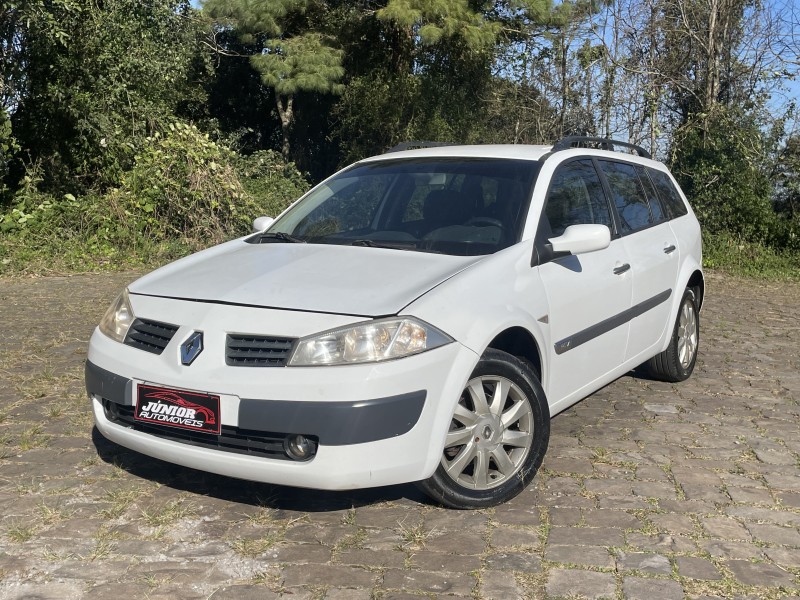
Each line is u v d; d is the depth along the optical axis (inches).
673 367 234.7
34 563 126.9
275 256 163.3
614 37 652.7
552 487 159.6
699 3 633.0
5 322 305.9
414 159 196.9
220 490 155.3
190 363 136.4
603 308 184.7
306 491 155.5
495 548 133.6
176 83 707.4
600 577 124.3
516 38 824.3
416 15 667.4
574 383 177.6
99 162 578.9
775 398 227.8
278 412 128.6
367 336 131.3
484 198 175.0
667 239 226.7
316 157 1168.2
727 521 145.3
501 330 146.1
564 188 185.5
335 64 753.6
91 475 161.5
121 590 119.3
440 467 141.9
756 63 616.4
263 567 126.6
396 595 118.4
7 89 540.7
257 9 740.0
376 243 167.9
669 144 634.8
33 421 192.9
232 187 525.0
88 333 288.4
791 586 122.6
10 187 569.3
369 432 128.6
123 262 477.1
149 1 616.4
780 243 599.2
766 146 616.1
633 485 161.2
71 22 545.3
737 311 388.5
